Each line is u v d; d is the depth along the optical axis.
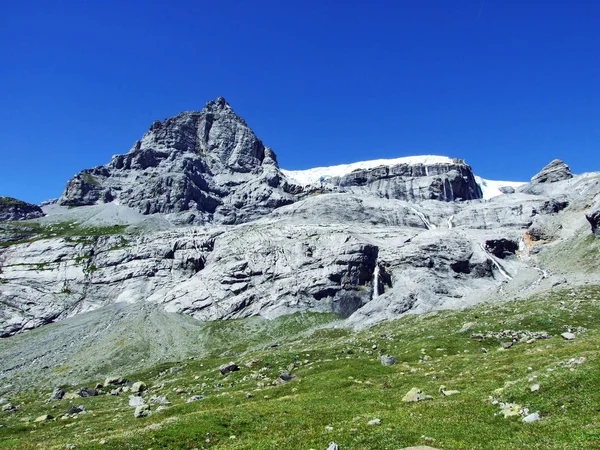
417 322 128.88
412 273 179.50
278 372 82.44
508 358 57.66
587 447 23.50
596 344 53.59
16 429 61.66
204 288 199.62
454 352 79.88
